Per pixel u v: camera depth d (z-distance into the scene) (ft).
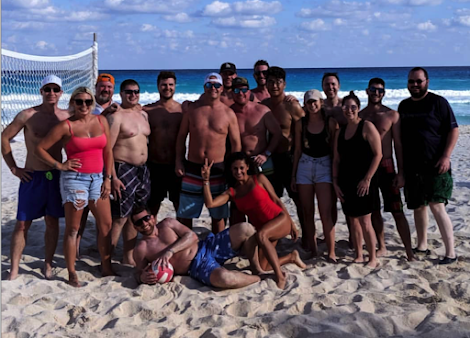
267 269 15.37
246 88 16.60
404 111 15.85
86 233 19.40
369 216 15.52
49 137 13.47
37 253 17.10
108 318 12.28
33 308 12.62
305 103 15.85
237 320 12.05
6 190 26.73
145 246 14.69
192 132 16.42
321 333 11.27
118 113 15.57
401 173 15.94
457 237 18.38
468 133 51.39
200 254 14.66
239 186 15.35
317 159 16.11
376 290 13.80
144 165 16.25
